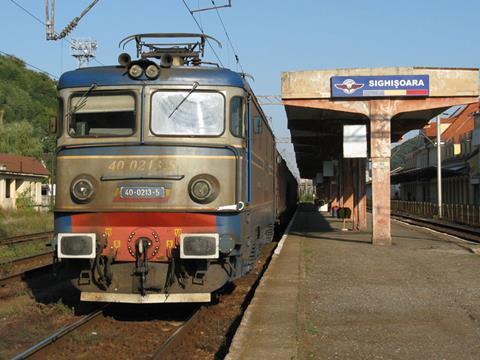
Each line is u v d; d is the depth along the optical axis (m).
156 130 8.57
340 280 11.30
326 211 49.19
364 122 23.56
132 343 7.60
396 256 15.13
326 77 18.03
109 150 8.54
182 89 8.66
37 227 27.88
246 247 9.48
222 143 8.61
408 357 6.28
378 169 18.28
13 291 11.09
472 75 17.56
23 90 76.00
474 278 11.52
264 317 7.94
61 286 11.83
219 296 10.45
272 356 6.12
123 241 8.45
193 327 8.28
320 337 7.11
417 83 17.62
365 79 17.77
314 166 55.81
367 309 8.68
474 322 7.84
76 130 8.73
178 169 8.46
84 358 6.91
